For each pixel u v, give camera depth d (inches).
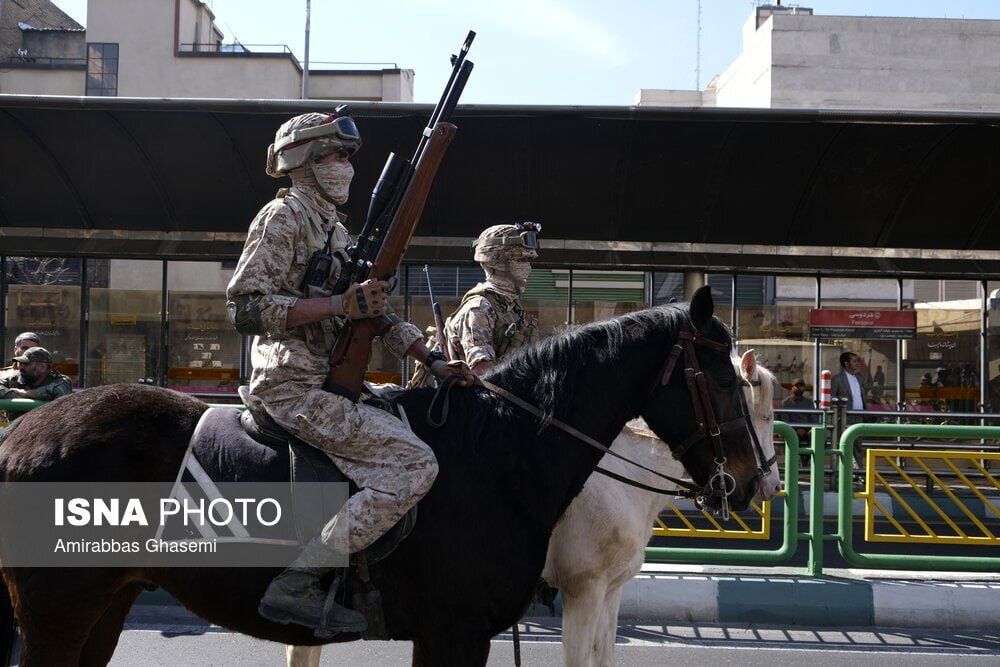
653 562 281.0
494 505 129.9
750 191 505.7
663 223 528.7
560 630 246.7
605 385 139.9
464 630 127.9
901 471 274.1
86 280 534.6
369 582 126.5
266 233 123.6
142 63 1200.2
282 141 129.5
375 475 124.0
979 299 551.8
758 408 170.6
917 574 273.9
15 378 297.0
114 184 502.9
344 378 127.1
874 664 221.5
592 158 485.4
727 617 256.7
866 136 464.1
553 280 542.0
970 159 477.4
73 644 131.5
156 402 136.6
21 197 513.3
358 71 1221.1
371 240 132.1
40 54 1384.1
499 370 141.9
